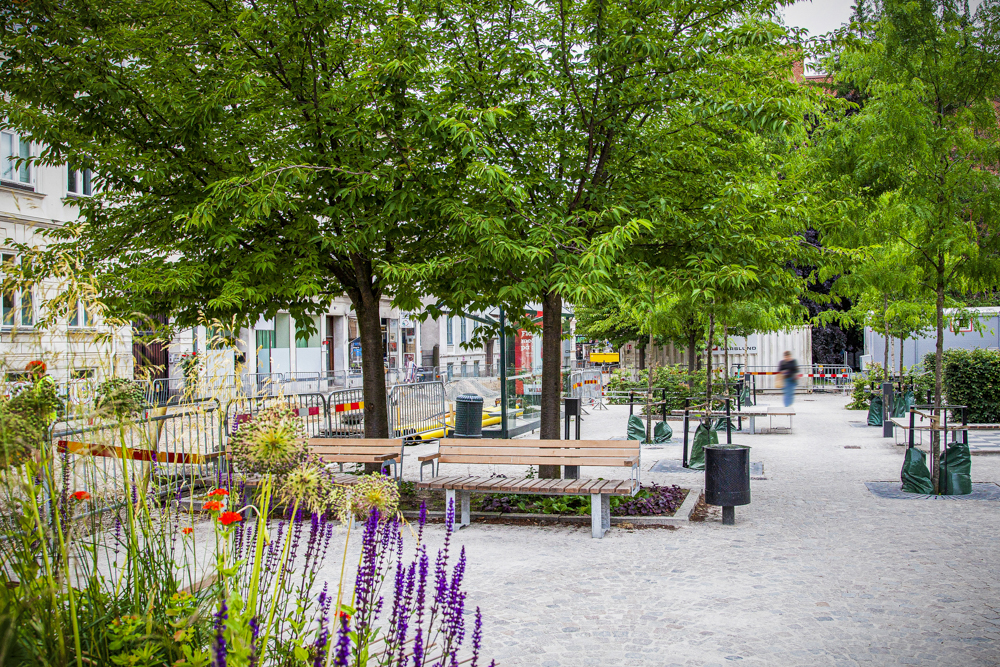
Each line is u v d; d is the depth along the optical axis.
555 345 10.23
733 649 5.14
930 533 8.30
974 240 10.80
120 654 2.93
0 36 8.51
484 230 8.38
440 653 4.65
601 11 9.12
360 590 3.51
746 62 9.60
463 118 8.14
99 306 3.46
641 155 9.95
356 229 9.16
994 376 18.06
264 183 8.53
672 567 7.20
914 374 24.02
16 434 2.91
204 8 9.26
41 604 2.84
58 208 23.97
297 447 3.25
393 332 48.00
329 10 8.98
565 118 9.75
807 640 5.29
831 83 11.51
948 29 10.52
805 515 9.40
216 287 9.51
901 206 10.65
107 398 3.31
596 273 7.71
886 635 5.35
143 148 9.59
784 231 12.19
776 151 12.89
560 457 9.51
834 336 42.84
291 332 41.44
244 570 3.64
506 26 9.64
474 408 17.11
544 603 6.14
